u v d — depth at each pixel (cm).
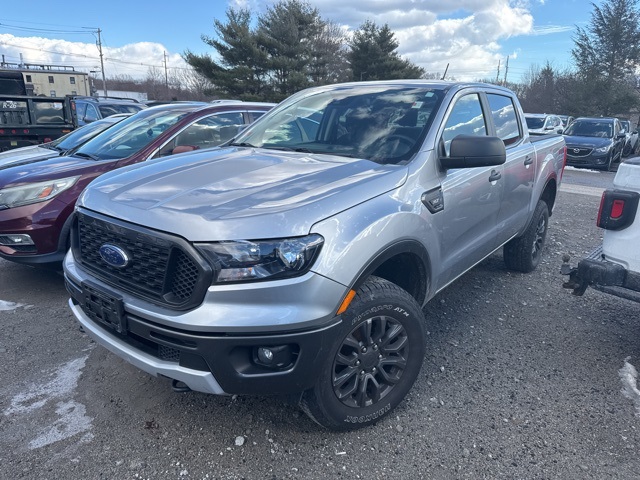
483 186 361
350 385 263
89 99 1453
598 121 1703
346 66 4428
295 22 3331
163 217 230
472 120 378
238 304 217
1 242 436
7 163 545
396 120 336
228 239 217
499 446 267
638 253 303
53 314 419
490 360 352
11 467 247
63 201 443
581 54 3872
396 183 278
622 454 262
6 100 1159
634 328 405
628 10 3697
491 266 548
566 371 339
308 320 223
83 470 246
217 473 246
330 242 231
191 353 222
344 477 245
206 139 555
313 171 280
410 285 309
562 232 706
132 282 243
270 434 273
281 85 3272
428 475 246
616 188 313
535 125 1900
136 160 494
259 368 228
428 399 305
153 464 250
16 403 297
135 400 301
